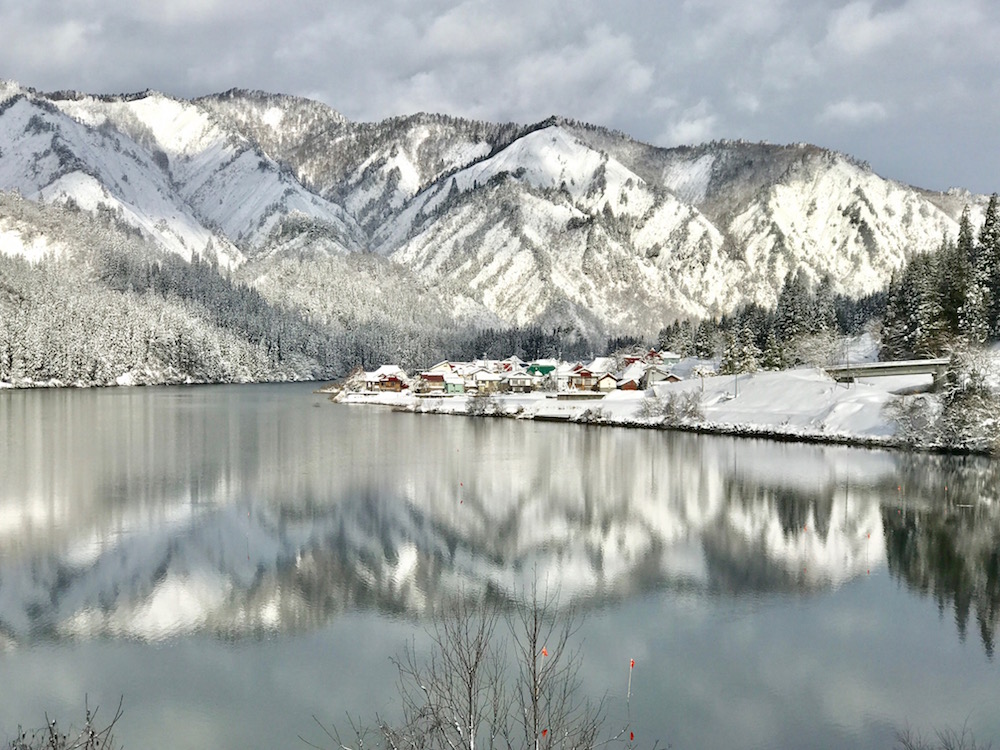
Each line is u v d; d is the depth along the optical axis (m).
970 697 27.89
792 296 156.88
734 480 65.88
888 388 102.56
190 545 44.62
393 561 42.19
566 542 46.09
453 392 175.62
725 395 121.94
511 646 31.00
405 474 67.69
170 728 25.34
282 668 29.42
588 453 82.44
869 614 35.25
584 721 24.95
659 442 93.00
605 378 158.25
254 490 59.78
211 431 99.12
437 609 35.31
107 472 66.88
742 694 27.69
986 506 56.12
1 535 46.38
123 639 32.16
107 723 25.67
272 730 25.08
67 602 35.97
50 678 28.81
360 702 26.67
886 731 25.59
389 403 158.88
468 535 47.38
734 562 42.62
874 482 65.00
